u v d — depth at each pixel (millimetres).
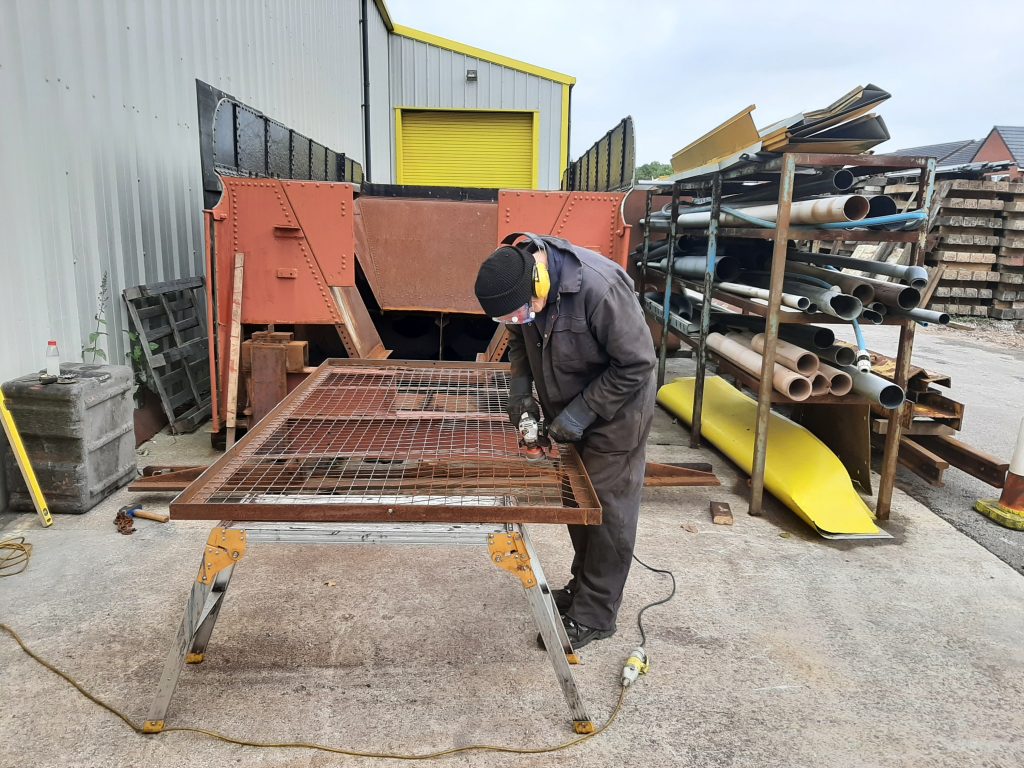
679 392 6020
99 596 2945
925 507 4254
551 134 14016
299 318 4387
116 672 2467
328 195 4250
